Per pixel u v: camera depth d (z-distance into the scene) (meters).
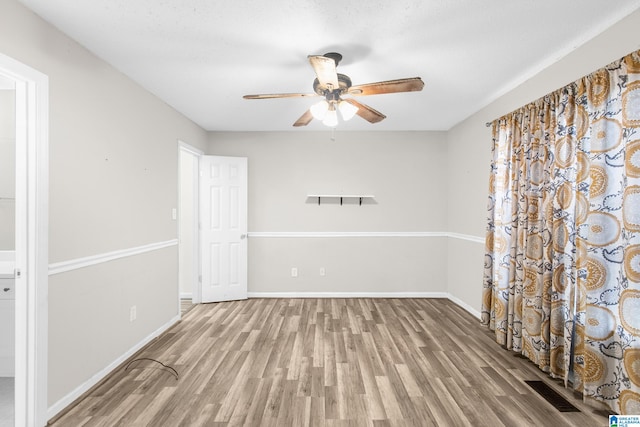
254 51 2.37
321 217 4.72
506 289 3.01
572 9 1.88
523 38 2.20
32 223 1.87
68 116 2.13
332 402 2.10
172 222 3.62
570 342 2.27
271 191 4.71
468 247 4.02
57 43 2.05
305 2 1.82
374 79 2.86
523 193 2.76
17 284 1.87
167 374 2.48
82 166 2.26
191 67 2.63
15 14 1.77
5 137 2.73
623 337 1.88
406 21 2.00
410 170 4.71
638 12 1.87
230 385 2.31
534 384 2.32
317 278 4.72
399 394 2.19
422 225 4.71
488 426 1.87
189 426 1.87
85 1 1.80
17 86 1.88
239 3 1.83
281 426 1.86
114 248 2.61
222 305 4.34
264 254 4.71
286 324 3.58
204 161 4.43
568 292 2.29
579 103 2.20
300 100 3.39
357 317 3.82
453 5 1.85
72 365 2.14
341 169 4.71
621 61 1.91
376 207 4.71
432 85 3.02
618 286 1.96
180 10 1.90
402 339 3.14
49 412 1.94
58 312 2.04
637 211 1.81
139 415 1.97
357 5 1.85
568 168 2.31
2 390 2.26
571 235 2.30
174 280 3.63
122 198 2.72
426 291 4.71
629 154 1.84
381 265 4.72
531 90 2.81
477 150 3.79
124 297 2.73
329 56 2.38
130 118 2.84
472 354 2.81
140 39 2.21
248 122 4.25
